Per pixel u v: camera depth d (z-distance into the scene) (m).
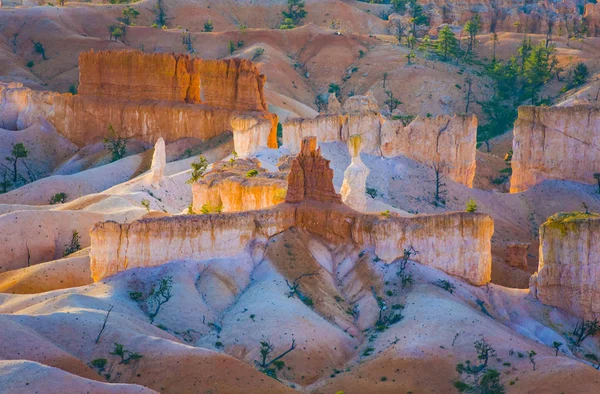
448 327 162.38
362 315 172.88
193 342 160.12
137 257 176.38
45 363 140.50
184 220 178.88
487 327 164.00
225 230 181.12
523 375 150.38
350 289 179.88
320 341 159.38
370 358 157.50
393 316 170.62
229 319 165.25
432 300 171.50
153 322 163.62
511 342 160.12
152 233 176.88
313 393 148.88
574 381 146.38
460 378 151.75
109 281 174.50
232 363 145.88
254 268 180.88
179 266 176.50
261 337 157.62
